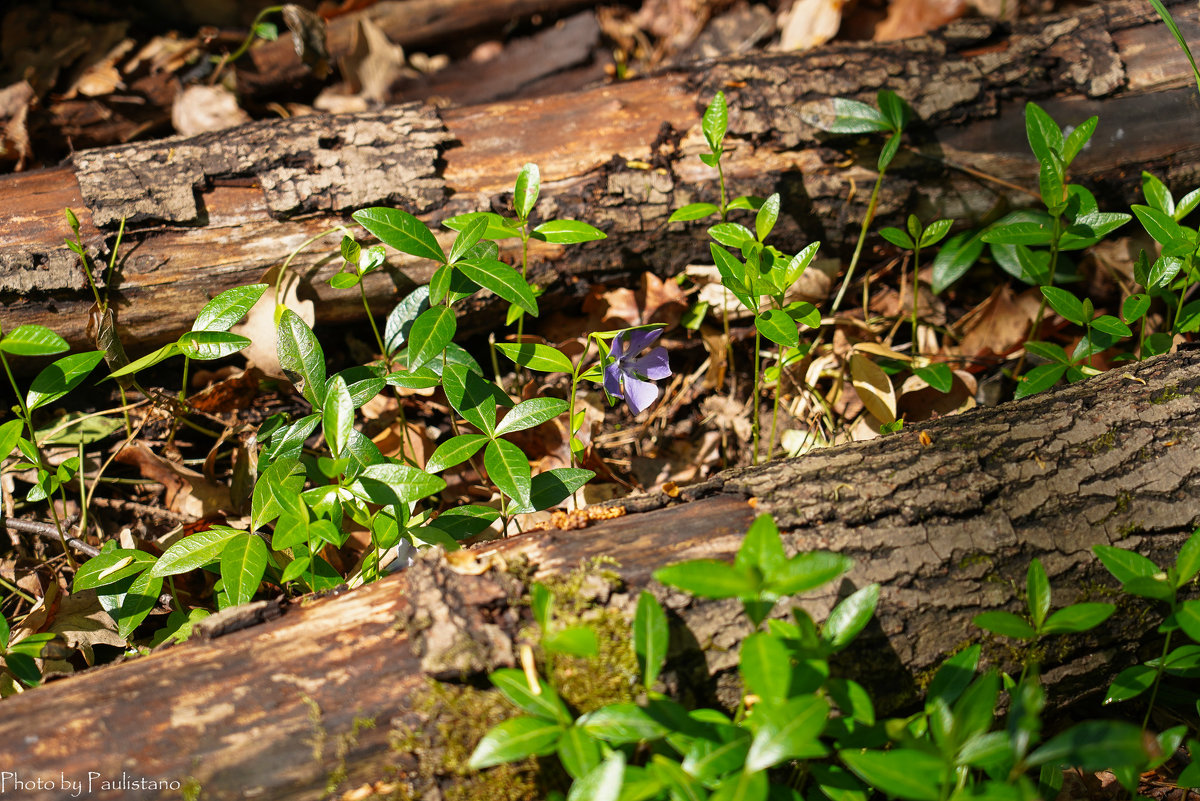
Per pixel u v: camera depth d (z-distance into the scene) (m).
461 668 1.66
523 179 2.58
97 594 2.33
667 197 3.04
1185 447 2.10
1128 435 2.10
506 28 4.65
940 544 1.90
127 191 2.77
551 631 1.60
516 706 1.65
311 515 2.18
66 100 3.74
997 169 3.21
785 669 1.52
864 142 3.14
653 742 1.70
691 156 3.10
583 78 4.55
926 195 3.21
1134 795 1.79
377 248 2.51
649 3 4.82
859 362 3.02
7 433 2.28
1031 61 3.25
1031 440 2.08
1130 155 3.24
